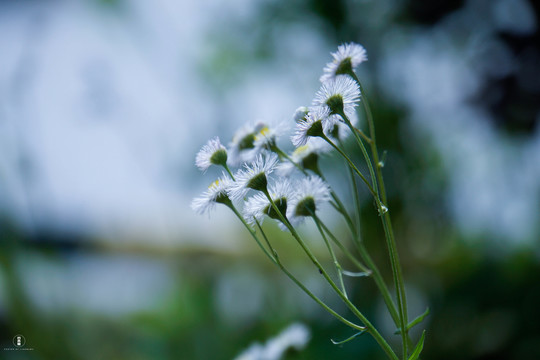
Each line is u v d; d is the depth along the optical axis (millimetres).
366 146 1012
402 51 1067
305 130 391
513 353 874
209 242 1182
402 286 395
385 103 1043
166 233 1278
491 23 942
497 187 1058
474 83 995
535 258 987
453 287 1006
